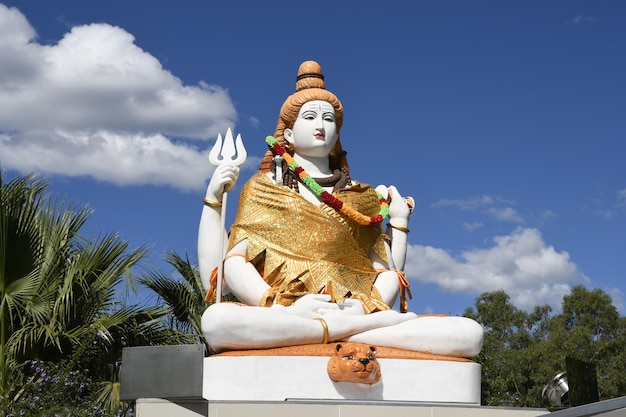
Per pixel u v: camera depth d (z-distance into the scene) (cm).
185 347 718
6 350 1232
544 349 2011
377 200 1050
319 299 931
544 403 955
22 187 1287
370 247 1027
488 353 2138
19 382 1188
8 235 1251
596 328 2377
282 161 1037
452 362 904
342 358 857
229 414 776
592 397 900
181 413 740
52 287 1302
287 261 971
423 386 889
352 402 803
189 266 1596
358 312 941
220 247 1004
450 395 895
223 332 877
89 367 1327
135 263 1391
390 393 879
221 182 1013
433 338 912
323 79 1099
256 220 991
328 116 1058
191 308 1547
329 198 990
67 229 1355
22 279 1271
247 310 888
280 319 887
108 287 1366
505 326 2389
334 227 985
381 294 995
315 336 897
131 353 723
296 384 862
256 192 1011
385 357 888
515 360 1998
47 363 1254
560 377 941
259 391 859
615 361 2130
